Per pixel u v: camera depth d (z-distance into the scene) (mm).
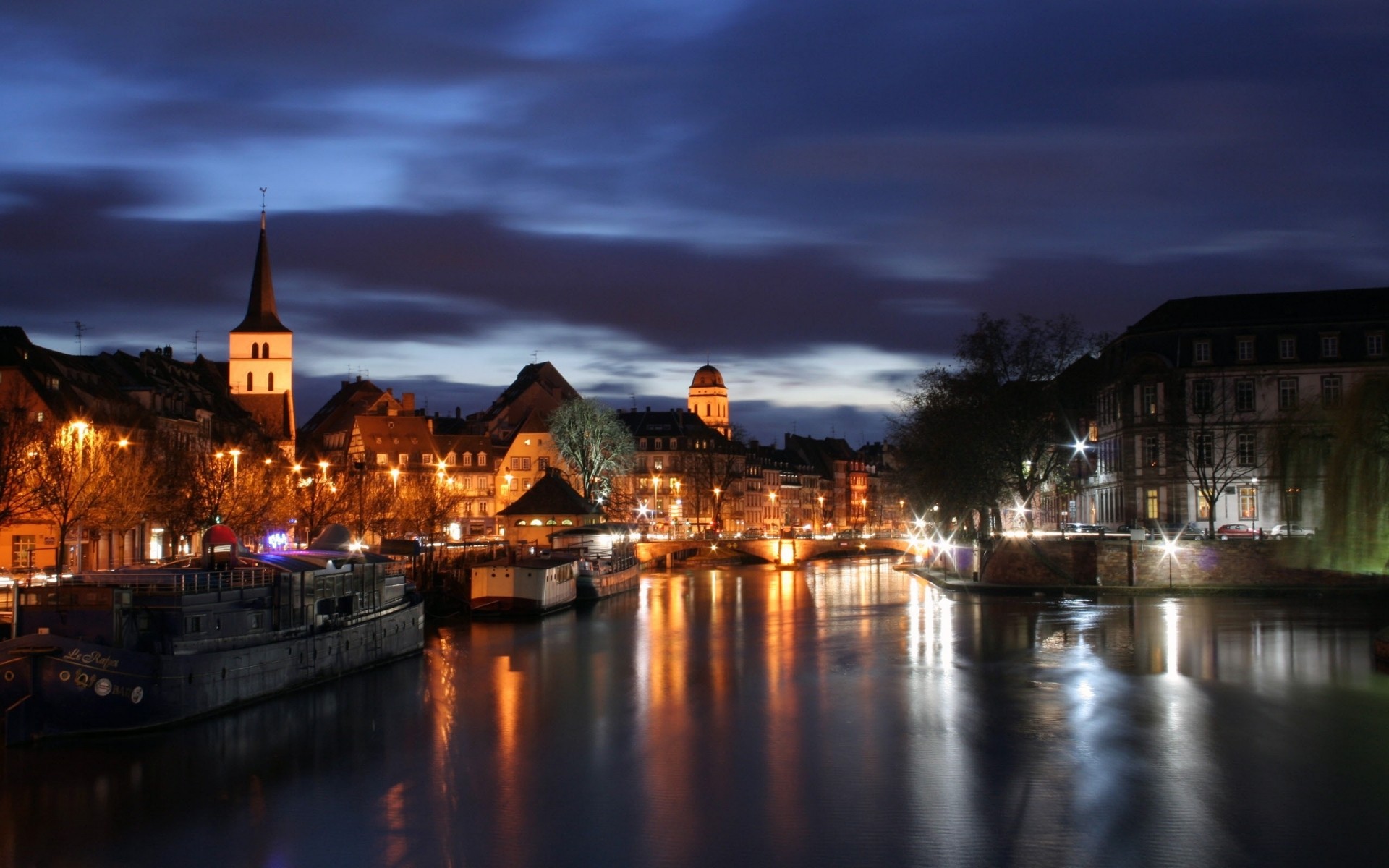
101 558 104938
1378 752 50062
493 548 132750
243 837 40656
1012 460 116500
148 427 112625
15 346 104500
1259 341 130000
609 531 139750
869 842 39812
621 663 75750
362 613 71562
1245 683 64625
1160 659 72750
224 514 96562
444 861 38594
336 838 40594
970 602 108875
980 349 117000
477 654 79875
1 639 55000
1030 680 66562
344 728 55281
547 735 54438
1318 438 93500
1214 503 119125
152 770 47594
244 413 182000
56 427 91312
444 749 51688
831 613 105312
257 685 58031
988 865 37812
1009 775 47125
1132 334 136125
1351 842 39594
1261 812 42625
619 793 45375
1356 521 80375
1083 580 112312
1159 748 50938
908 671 70688
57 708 50188
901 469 140500
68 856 39000
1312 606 99688
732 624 98500
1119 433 137625
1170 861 38031
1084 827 41156
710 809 43312
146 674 51250
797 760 49844
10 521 78500
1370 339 127188
